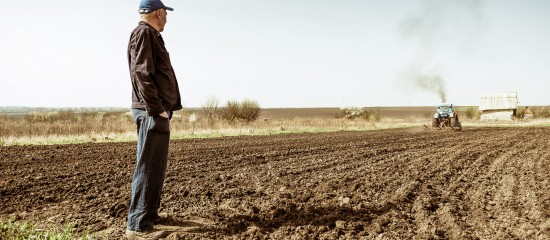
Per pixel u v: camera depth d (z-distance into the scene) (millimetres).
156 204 4086
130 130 19922
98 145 13852
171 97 4121
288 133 23453
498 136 20969
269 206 5238
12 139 14711
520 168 8969
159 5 4043
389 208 5230
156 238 3934
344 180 7316
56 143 14711
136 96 4117
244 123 25875
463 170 8742
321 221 4555
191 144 14680
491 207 5309
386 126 35312
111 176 7477
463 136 21000
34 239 3734
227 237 4016
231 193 6125
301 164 9570
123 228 4336
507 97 51406
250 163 9664
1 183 6555
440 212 5027
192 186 6609
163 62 4031
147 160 3990
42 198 5621
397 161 10258
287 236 4012
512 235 4059
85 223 4449
